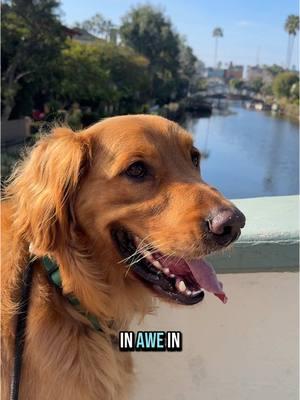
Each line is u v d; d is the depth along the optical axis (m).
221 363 0.60
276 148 11.00
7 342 0.44
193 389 0.62
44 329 0.45
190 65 25.28
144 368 0.62
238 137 12.54
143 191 0.46
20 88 7.35
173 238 0.44
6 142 7.07
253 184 7.32
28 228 0.45
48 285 0.46
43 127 0.56
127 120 0.49
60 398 0.44
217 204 0.44
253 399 0.61
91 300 0.47
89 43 13.31
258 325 0.58
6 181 0.51
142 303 0.52
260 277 0.57
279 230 0.54
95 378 0.46
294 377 0.60
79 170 0.47
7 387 0.44
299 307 0.57
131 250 0.48
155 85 16.55
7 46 6.93
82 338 0.46
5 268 0.46
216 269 0.54
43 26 6.96
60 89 8.70
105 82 9.88
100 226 0.47
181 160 0.49
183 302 0.46
